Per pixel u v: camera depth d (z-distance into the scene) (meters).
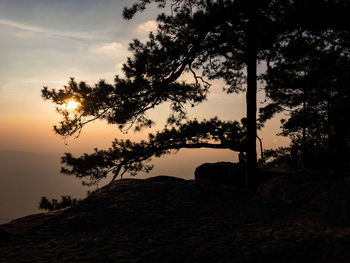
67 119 13.12
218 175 16.48
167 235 2.42
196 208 2.93
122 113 12.92
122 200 3.12
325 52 12.70
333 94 13.34
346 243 2.15
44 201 11.70
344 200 4.27
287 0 11.88
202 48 13.34
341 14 11.14
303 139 16.00
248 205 2.98
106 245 2.28
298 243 2.18
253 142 13.83
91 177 13.05
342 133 11.38
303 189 8.02
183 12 13.52
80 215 2.84
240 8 12.38
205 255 2.12
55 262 2.04
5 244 2.37
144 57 12.61
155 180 3.74
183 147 13.49
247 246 2.20
